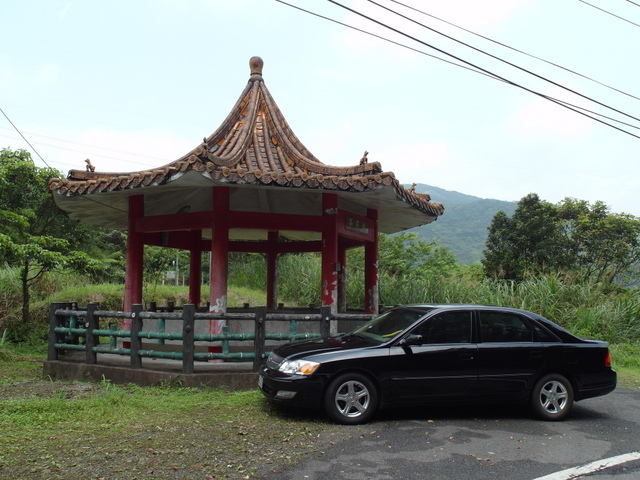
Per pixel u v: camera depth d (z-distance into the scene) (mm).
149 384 7559
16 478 4223
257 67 10242
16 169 12398
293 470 4590
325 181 7586
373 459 4945
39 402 6414
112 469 4469
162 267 19547
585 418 6902
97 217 11031
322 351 6273
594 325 14109
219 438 5398
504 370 6484
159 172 7406
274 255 12250
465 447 5406
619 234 23016
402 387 6211
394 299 16016
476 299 15680
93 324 8234
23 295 12898
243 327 9062
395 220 11570
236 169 7254
